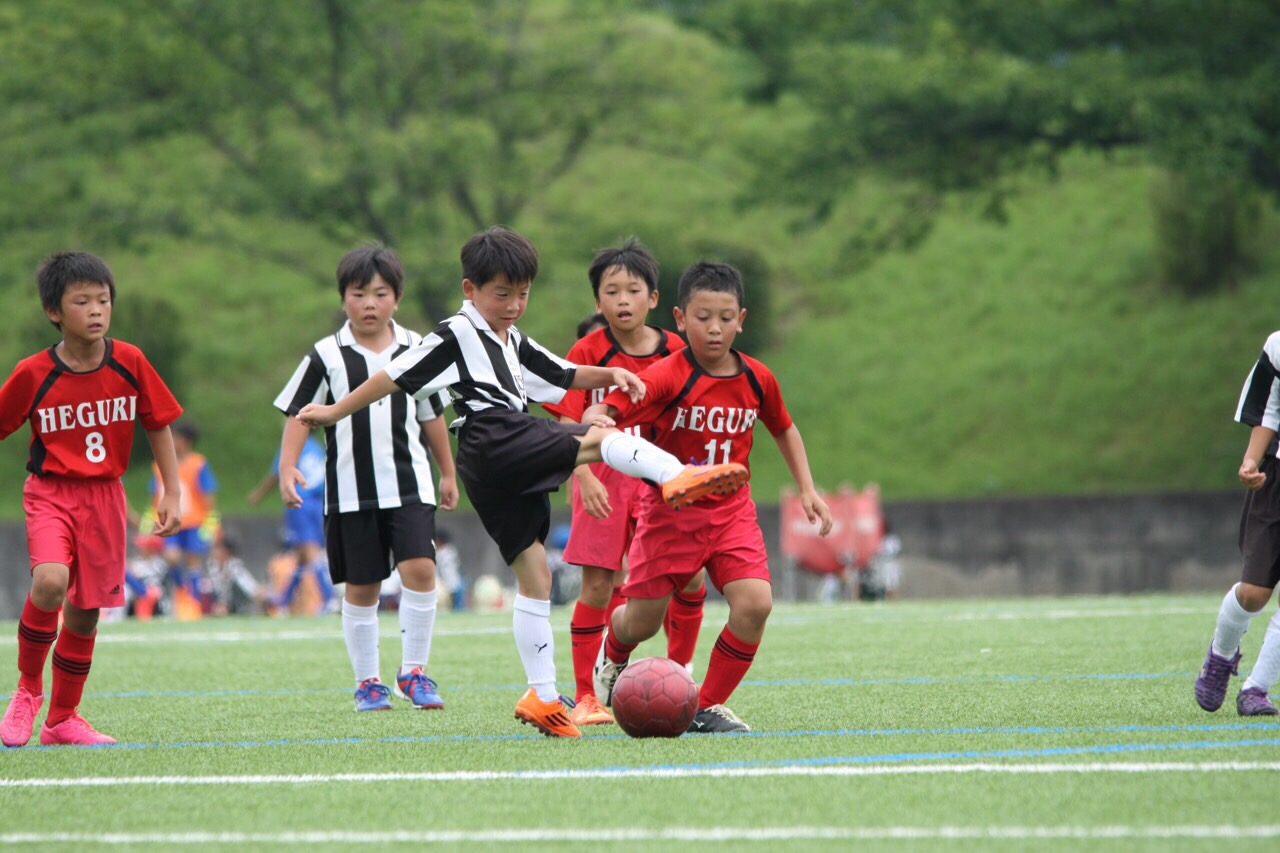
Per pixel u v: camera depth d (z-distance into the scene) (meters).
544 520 19.59
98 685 28.39
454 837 13.11
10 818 14.38
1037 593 77.62
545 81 95.25
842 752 17.20
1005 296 103.50
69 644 20.11
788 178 86.94
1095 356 96.12
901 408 95.62
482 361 19.39
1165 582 76.44
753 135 91.25
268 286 114.19
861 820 13.42
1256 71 71.81
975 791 14.59
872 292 106.81
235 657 34.72
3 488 97.00
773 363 101.81
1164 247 100.00
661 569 20.12
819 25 87.75
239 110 94.38
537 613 19.53
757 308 102.12
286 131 103.81
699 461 20.45
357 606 23.91
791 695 23.77
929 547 78.88
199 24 90.38
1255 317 95.62
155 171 107.56
